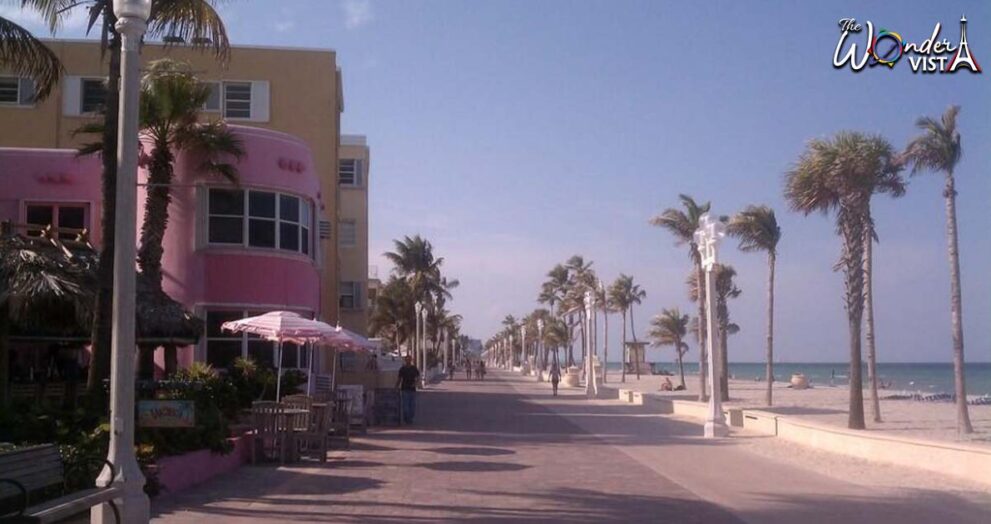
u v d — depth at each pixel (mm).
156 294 19625
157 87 21891
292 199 25703
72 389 21078
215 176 24094
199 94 22594
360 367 45688
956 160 25562
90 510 9617
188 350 24125
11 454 8141
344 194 47781
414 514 11586
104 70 33531
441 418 29422
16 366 22328
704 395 44438
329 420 18016
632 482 14602
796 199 26500
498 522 11148
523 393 51125
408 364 27672
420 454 18391
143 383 16188
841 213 26469
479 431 24297
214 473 14727
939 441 16266
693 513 11867
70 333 18422
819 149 25625
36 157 24922
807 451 19391
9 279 14000
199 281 24000
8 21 14188
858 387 26375
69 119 33281
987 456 14617
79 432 12430
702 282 44938
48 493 9805
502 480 14688
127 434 9781
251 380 21203
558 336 94688
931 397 49375
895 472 15992
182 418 11547
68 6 15266
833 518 11578
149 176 22500
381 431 24000
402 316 72000
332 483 14133
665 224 43625
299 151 26031
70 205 24938
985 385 86438
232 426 17844
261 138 24953
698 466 16781
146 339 18547
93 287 15156
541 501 12672
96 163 25094
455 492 13383
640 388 65938
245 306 24375
